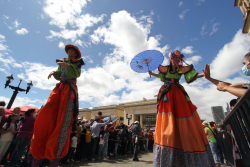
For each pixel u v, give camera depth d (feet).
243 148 9.39
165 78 9.46
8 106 35.83
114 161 21.85
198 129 7.95
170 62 9.68
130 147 34.83
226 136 18.44
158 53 11.53
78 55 9.80
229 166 21.12
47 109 7.74
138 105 113.91
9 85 35.47
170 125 7.70
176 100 8.43
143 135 42.06
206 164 6.88
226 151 20.63
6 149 15.56
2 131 15.33
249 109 5.90
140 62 12.37
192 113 8.36
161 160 7.13
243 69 6.58
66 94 8.22
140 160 23.61
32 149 7.14
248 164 9.22
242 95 5.12
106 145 24.89
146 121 109.60
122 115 129.29
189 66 9.05
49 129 7.59
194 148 7.24
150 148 45.50
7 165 15.02
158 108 9.04
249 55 6.12
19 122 18.83
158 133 8.11
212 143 20.83
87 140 21.75
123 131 31.37
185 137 7.42
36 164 7.29
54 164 7.04
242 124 7.88
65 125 7.68
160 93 9.04
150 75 11.24
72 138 18.98
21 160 19.06
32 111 16.44
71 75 8.45
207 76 6.35
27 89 38.78
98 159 23.00
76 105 8.54
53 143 7.06
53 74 9.05
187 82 9.12
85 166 16.92
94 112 132.87
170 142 7.29
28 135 15.17
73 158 22.35
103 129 24.94
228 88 5.56
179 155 7.48
